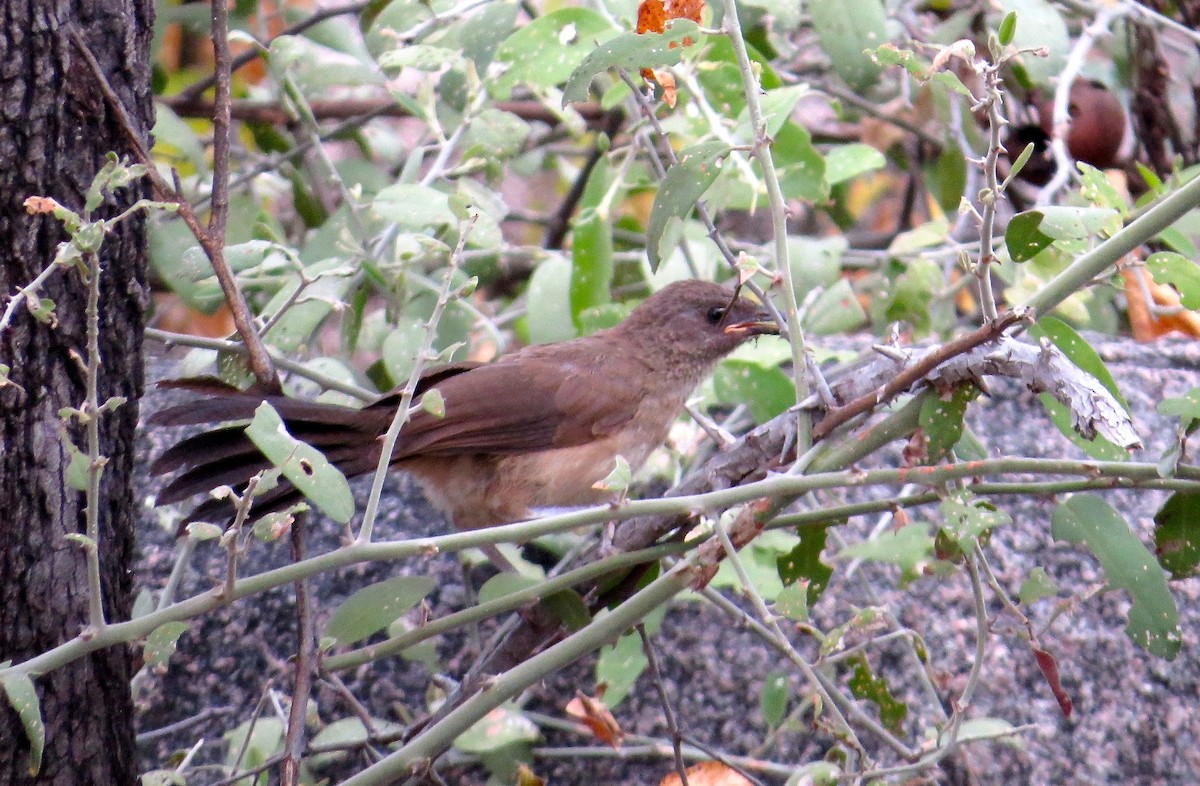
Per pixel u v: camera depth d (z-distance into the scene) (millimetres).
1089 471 6156
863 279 12109
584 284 9883
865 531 9172
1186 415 6102
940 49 6176
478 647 8383
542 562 9430
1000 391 9531
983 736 7078
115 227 6355
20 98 5930
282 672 8797
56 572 6246
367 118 12422
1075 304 10297
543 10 15156
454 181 10281
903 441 9422
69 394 6234
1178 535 6852
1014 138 11781
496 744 7711
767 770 7934
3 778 6176
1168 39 12680
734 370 9367
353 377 9391
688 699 8711
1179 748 8297
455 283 10086
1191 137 13242
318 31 11797
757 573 8133
